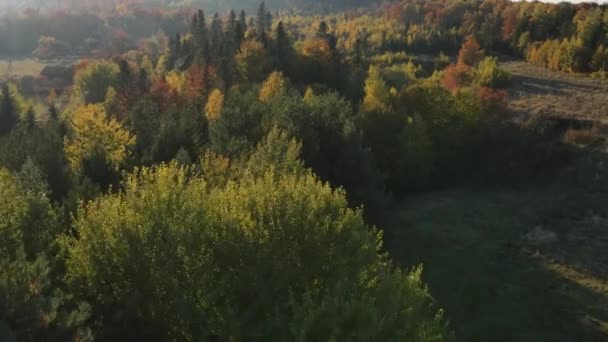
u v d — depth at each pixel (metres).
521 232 51.47
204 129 60.09
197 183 26.66
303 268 22.38
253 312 20.62
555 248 47.59
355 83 92.31
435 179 68.81
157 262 20.67
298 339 17.36
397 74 102.50
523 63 124.88
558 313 36.84
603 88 95.94
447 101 72.06
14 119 98.31
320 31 127.94
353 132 50.12
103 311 19.88
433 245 48.19
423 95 73.25
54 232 25.44
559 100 88.50
